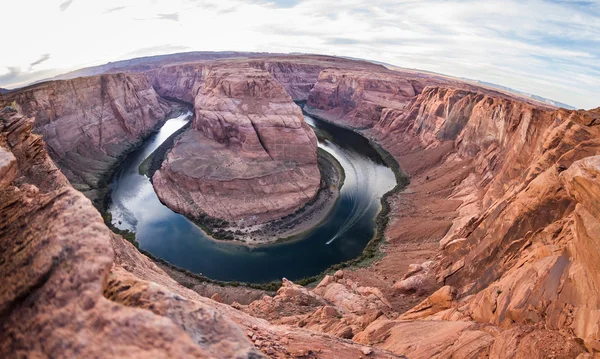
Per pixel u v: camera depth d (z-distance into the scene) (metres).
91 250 6.31
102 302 5.67
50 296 5.76
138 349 5.28
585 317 13.47
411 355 15.49
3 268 6.18
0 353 5.20
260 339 11.95
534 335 14.01
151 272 15.55
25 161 13.34
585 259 14.93
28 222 6.94
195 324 6.14
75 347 5.18
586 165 15.48
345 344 13.37
